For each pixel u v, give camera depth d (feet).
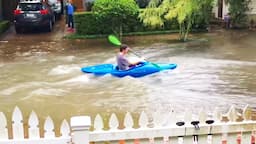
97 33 57.77
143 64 34.19
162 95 27.94
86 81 32.27
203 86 30.09
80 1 77.30
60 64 39.01
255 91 28.53
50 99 27.50
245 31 60.39
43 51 46.60
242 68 35.78
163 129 14.02
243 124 14.56
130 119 14.10
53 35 59.41
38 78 33.53
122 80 32.22
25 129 20.97
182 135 14.21
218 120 14.99
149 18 53.01
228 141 14.64
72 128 13.37
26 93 29.04
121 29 54.95
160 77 33.01
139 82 31.60
